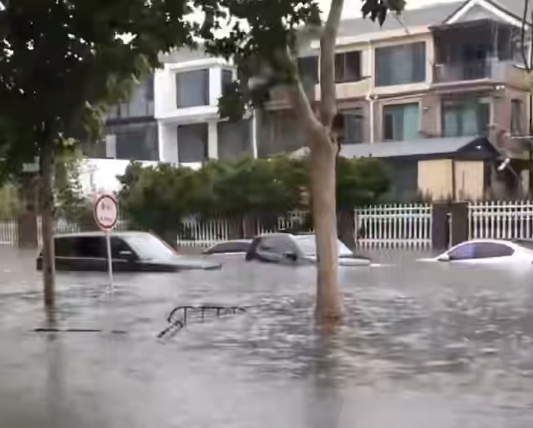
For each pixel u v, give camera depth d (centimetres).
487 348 1039
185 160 4628
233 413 725
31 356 1021
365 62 3891
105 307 1503
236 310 1417
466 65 3628
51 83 1093
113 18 994
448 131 3681
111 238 2269
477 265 2159
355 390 812
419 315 1334
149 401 773
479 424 683
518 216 2641
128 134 4791
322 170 1281
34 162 1479
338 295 1323
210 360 977
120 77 1265
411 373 893
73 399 785
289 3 985
